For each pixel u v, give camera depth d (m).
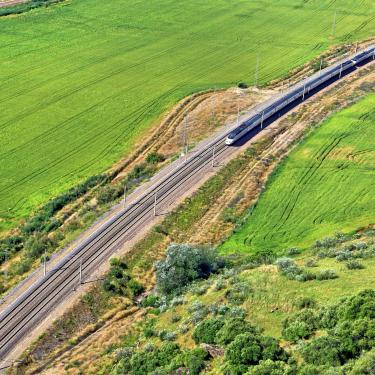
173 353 70.19
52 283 93.88
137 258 100.50
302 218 109.81
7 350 81.19
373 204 112.62
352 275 77.19
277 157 130.62
